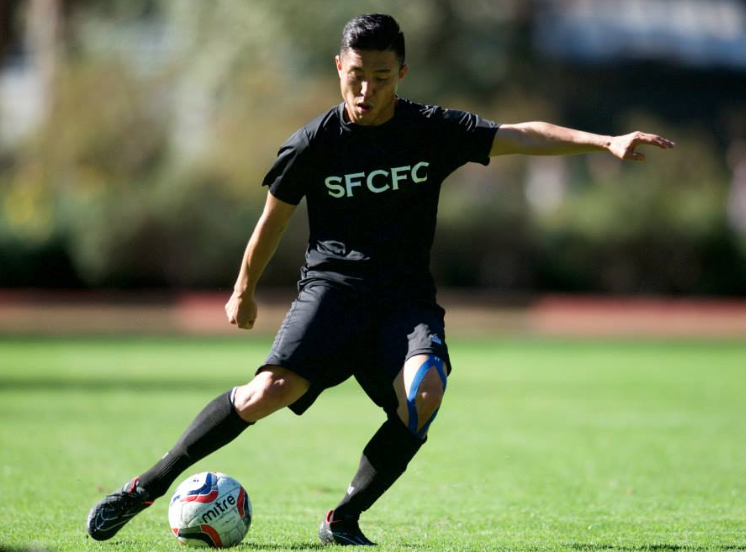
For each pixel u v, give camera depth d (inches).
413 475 1114.7
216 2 4985.2
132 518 768.3
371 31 638.5
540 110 5221.5
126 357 3024.1
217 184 4547.2
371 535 779.4
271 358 677.3
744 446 1375.5
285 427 1583.4
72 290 4630.9
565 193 5319.9
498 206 4874.5
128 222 4471.0
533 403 1967.3
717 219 5093.5
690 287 5123.0
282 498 962.1
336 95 4724.4
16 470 1115.9
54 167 4643.2
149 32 5349.4
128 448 1305.4
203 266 4576.8
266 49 4960.6
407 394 663.8
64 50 5423.2
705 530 810.2
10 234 4566.9
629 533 795.4
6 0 5925.2
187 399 1925.4
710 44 7721.5
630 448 1349.7
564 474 1126.4
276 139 4564.5
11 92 6151.6
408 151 678.5
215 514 699.4
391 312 693.3
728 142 7283.5
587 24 7490.2
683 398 2070.6
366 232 694.5
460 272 4884.4
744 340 4301.2
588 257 5036.9
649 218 5017.2
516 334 4554.6
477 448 1343.5
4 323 4239.7
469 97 5374.0
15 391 2062.0
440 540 759.7
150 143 4658.0
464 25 5398.6
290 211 697.6
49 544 723.4
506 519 858.1
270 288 4503.0
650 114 7091.5
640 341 4192.9
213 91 4891.7
